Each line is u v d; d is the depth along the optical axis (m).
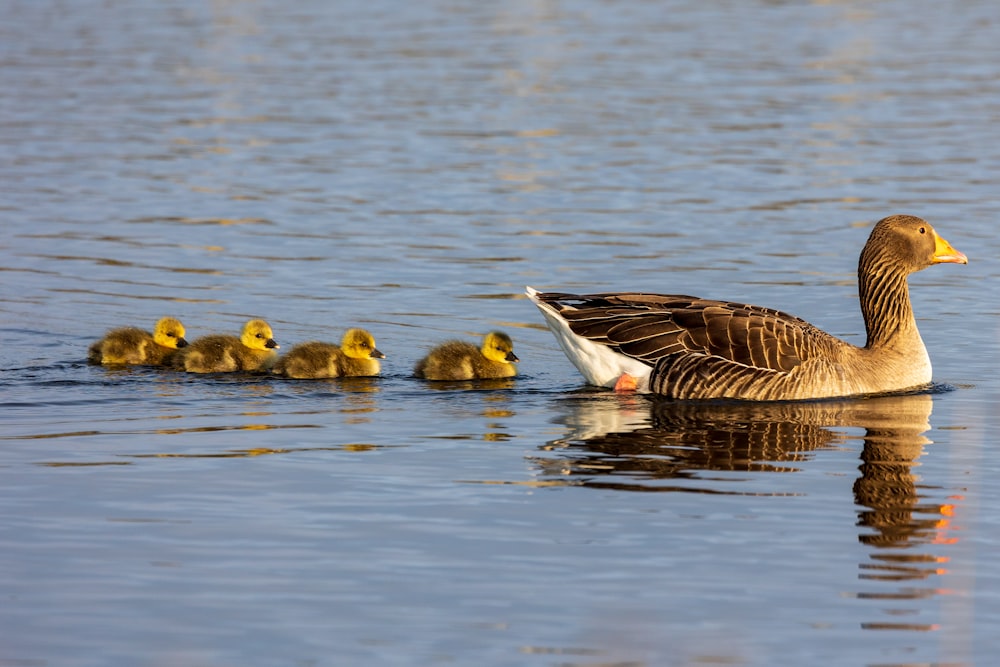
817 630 10.09
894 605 10.55
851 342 19.33
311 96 39.25
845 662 9.59
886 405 16.28
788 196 28.12
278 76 42.22
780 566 11.24
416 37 49.56
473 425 15.38
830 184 29.05
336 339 19.53
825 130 34.50
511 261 23.66
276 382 17.47
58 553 11.37
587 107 37.41
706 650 9.74
